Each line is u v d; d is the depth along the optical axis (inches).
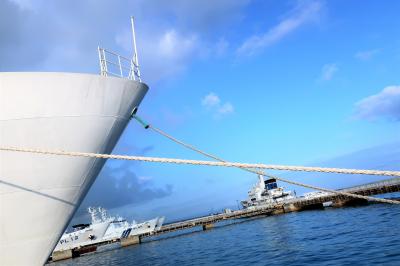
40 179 337.1
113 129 381.4
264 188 3029.0
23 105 311.9
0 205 326.3
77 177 364.8
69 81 326.0
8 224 335.6
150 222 2332.7
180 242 1834.4
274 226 1680.6
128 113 398.3
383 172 229.0
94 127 357.7
